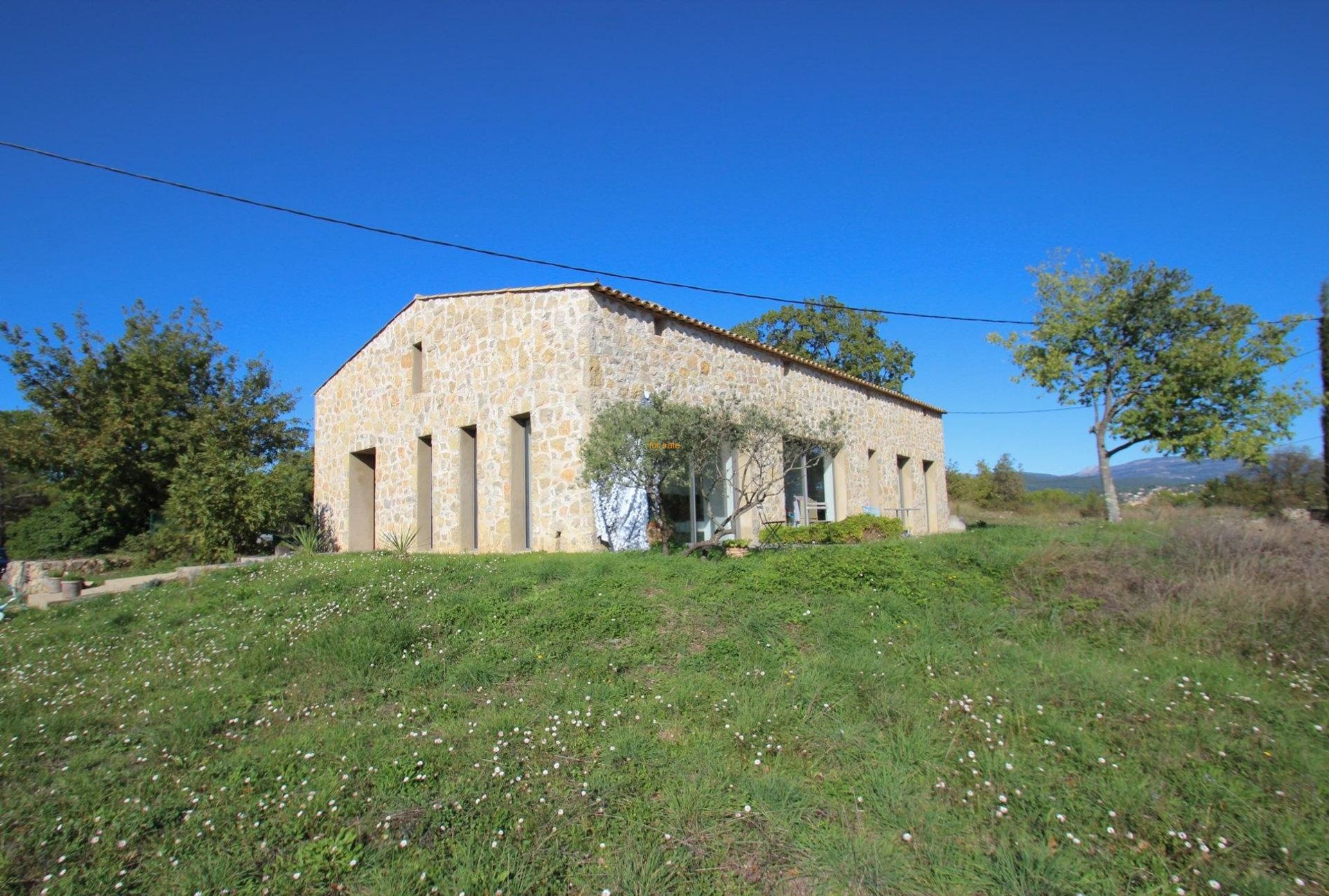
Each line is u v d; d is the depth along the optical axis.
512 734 4.88
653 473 9.98
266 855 3.63
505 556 11.22
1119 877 3.35
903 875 3.37
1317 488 20.73
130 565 16.28
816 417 17.25
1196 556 8.25
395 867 3.49
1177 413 15.55
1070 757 4.46
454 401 14.17
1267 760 4.37
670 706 5.32
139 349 20.06
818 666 5.95
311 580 9.80
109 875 3.50
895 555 8.59
